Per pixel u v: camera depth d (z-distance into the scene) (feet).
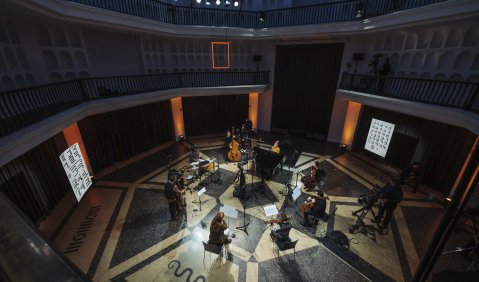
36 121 21.49
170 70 49.67
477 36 27.43
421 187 33.55
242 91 48.78
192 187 32.86
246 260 21.90
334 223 26.40
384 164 40.45
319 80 48.60
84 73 36.50
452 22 27.63
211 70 53.06
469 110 24.27
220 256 22.25
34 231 2.66
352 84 40.65
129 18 33.40
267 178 35.04
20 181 24.57
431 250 5.08
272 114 56.95
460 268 21.13
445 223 4.73
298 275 20.58
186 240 24.04
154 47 46.42
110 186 33.53
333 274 20.67
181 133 51.67
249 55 53.78
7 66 26.27
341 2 38.06
